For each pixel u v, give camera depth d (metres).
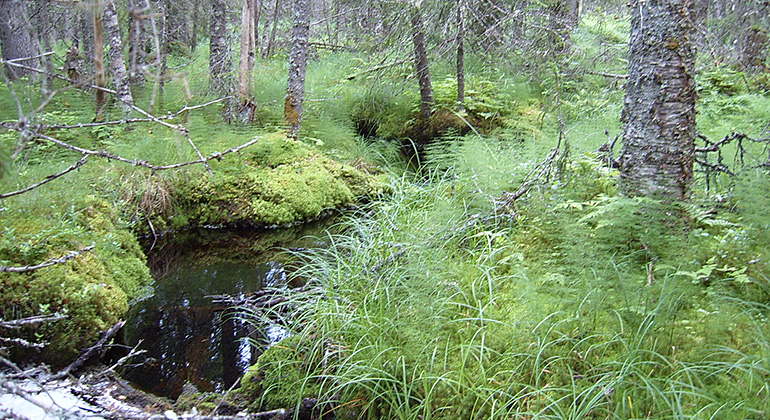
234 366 4.31
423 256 4.53
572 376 3.13
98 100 8.64
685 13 4.22
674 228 4.11
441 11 10.17
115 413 3.63
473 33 10.53
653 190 4.39
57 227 5.24
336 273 4.82
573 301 3.59
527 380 3.34
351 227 7.47
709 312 3.40
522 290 3.82
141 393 3.96
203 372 4.23
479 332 3.71
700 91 9.70
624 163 4.59
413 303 4.00
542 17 9.98
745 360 3.03
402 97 11.89
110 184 6.89
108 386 4.01
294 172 8.44
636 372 3.02
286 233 7.47
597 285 3.55
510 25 10.09
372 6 11.78
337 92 12.61
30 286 4.39
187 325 4.95
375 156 10.27
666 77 4.28
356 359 3.74
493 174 6.32
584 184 5.16
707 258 3.94
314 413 3.68
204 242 7.09
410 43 11.25
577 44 10.02
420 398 3.41
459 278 4.33
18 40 11.32
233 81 10.59
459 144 9.23
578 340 3.37
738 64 10.83
